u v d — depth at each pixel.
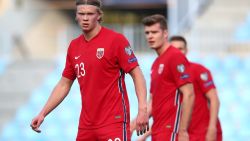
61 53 67.94
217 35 66.38
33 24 75.38
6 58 67.12
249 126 56.06
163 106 24.72
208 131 27.84
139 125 19.34
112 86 19.67
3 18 74.69
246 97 58.59
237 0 71.44
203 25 68.06
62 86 20.95
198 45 65.69
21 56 70.31
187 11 67.94
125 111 19.78
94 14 19.53
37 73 64.75
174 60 24.45
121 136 19.44
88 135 19.83
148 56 61.72
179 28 66.94
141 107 19.41
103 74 19.59
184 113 24.28
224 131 55.84
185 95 24.30
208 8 71.00
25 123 60.44
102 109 19.62
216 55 63.38
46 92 62.78
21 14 75.38
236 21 68.69
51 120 58.44
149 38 25.05
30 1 76.44
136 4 73.06
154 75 25.16
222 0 71.56
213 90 28.09
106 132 19.45
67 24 76.44
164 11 73.94
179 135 24.30
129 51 19.73
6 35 69.31
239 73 60.72
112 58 19.59
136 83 19.67
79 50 20.03
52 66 65.25
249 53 64.75
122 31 64.19
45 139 58.09
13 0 76.25
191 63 28.33
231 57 62.31
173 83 24.62
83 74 19.86
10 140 59.59
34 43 71.50
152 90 25.33
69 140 57.53
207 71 28.17
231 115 56.97
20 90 63.78
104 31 19.86
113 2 73.44
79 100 59.53
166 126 24.62
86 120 19.84
